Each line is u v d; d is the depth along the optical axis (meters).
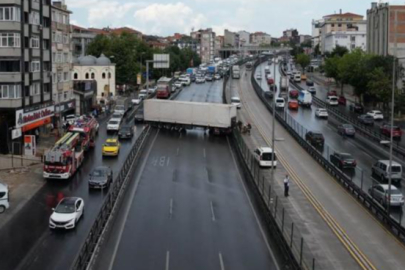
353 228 40.00
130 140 78.88
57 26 87.56
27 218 42.72
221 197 49.00
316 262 32.94
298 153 68.69
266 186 51.56
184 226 40.53
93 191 50.78
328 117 101.69
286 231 38.59
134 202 46.59
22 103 69.75
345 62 126.56
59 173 54.12
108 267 32.12
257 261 33.84
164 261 33.41
